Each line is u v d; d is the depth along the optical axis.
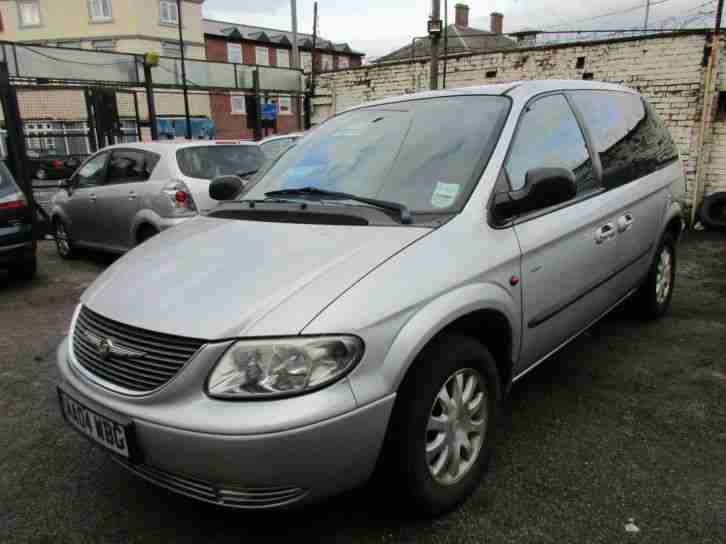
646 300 4.38
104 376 2.17
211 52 48.34
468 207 2.49
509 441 2.94
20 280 6.70
